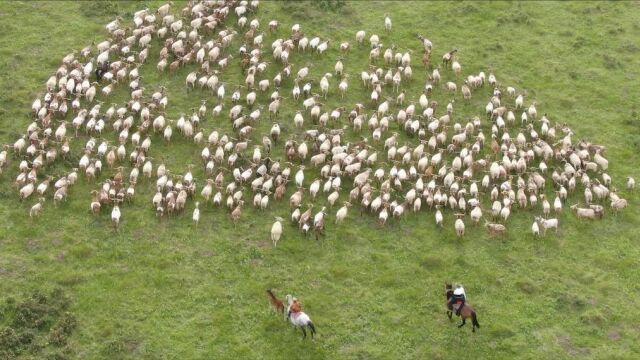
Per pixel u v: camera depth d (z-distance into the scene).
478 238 35.56
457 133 40.78
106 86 42.66
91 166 37.09
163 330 30.42
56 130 39.38
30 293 31.53
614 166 40.44
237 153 38.59
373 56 46.62
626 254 35.22
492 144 39.78
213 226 35.44
